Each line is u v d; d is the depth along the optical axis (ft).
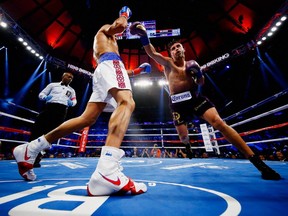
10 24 32.37
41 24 38.55
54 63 43.29
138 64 51.39
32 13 36.22
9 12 33.55
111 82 4.71
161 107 78.54
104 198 3.50
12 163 12.10
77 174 7.05
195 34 46.34
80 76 49.03
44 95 11.60
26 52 39.96
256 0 34.14
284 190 4.25
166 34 47.14
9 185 4.70
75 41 44.70
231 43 41.60
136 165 11.65
